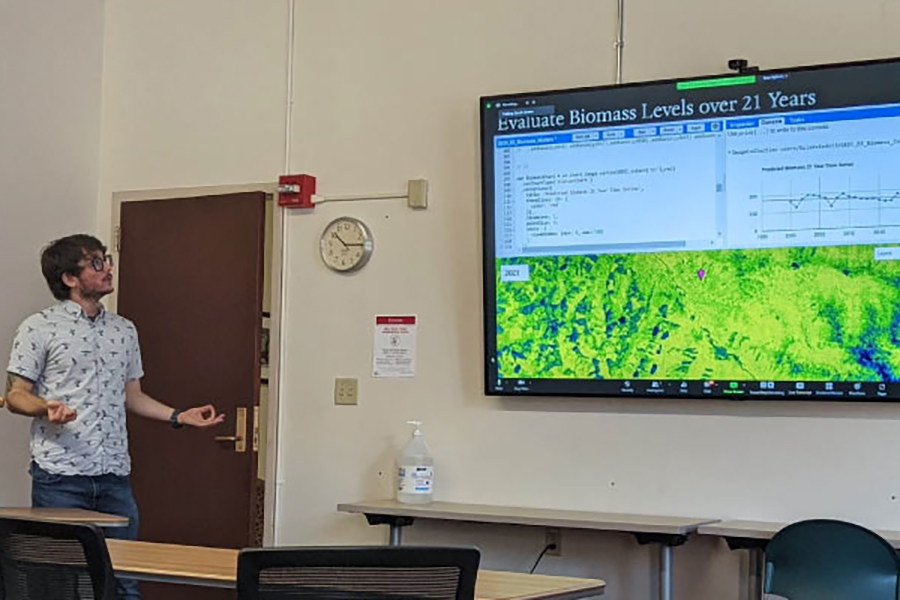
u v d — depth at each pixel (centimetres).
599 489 448
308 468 506
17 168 525
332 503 500
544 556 458
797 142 408
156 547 329
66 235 548
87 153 561
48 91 541
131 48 564
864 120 399
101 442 429
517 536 463
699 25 444
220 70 542
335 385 504
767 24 433
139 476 535
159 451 532
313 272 512
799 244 408
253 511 510
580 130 442
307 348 511
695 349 424
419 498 467
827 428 414
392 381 491
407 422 487
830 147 404
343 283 505
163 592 523
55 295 438
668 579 407
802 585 349
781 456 420
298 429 510
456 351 479
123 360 441
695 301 424
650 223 431
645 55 452
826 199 404
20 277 526
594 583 289
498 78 479
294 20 527
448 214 485
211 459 520
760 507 422
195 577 278
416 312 489
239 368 518
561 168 446
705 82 422
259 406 521
